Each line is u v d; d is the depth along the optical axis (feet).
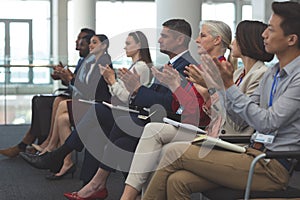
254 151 7.86
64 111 14.58
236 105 7.99
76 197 11.41
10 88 30.25
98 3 54.34
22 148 17.39
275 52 8.07
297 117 7.88
